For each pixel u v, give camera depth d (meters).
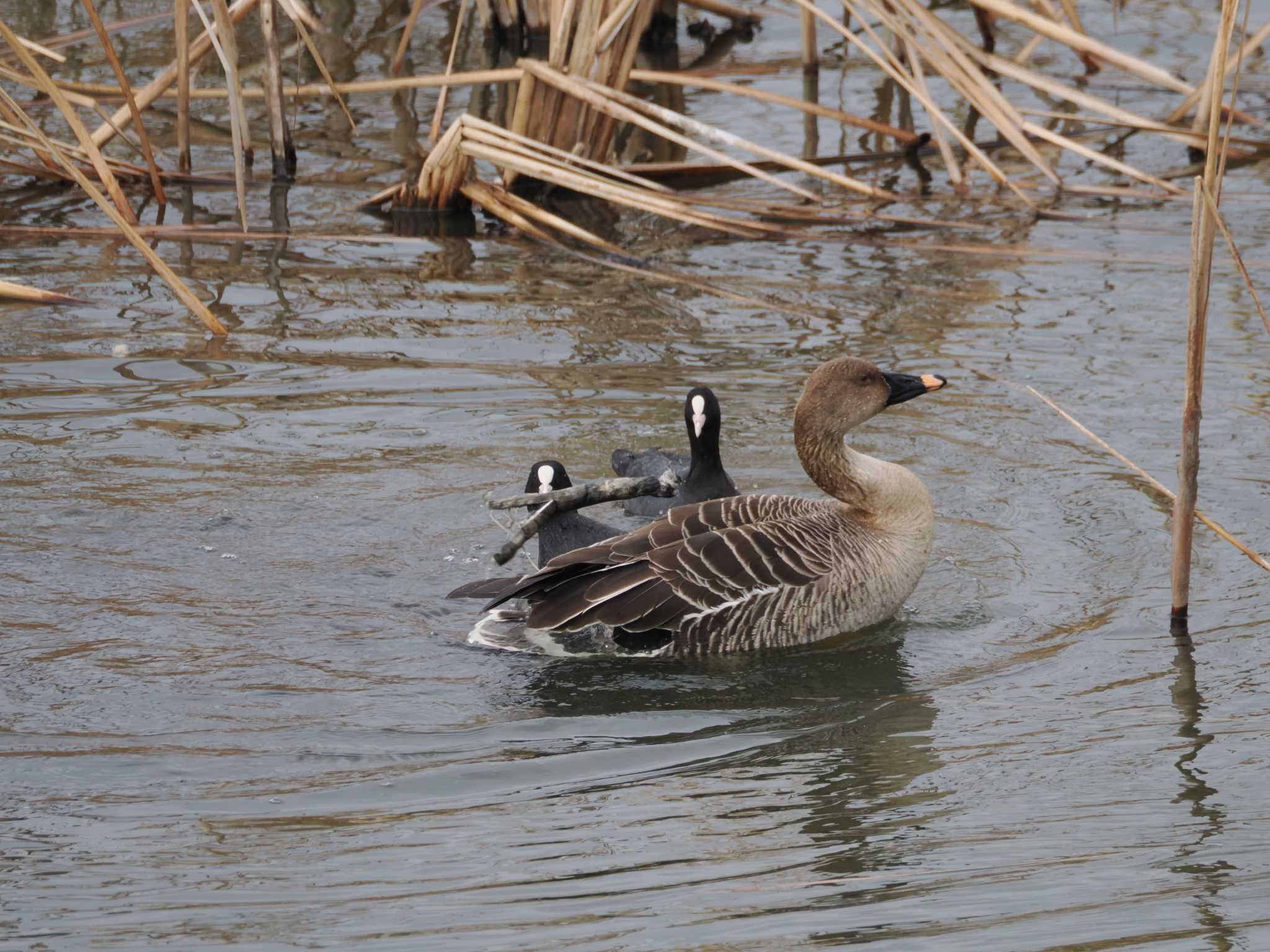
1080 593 12.59
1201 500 14.06
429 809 9.23
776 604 11.78
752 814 9.20
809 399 12.51
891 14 23.77
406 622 12.11
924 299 19.44
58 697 10.59
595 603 11.52
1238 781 9.44
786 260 21.09
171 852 8.66
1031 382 16.86
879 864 8.48
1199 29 30.62
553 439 15.60
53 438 15.14
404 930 7.79
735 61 30.45
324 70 22.66
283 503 14.10
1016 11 23.34
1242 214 22.06
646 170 24.05
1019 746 10.07
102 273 20.03
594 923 7.83
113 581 12.49
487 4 29.86
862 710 10.74
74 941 7.72
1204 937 7.65
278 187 23.72
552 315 18.95
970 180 24.16
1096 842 8.70
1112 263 20.58
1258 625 11.84
